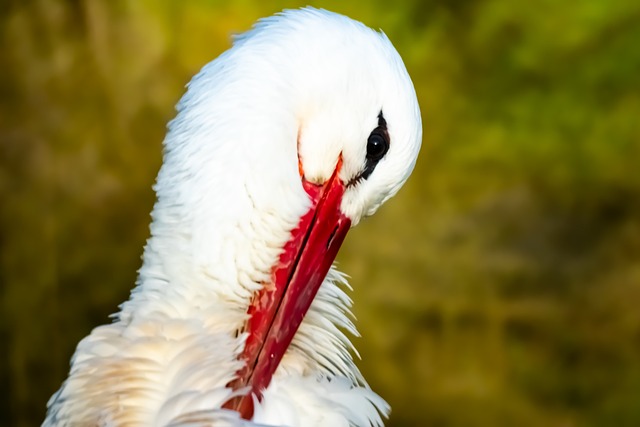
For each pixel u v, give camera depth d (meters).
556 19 12.36
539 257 12.23
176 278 4.62
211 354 4.37
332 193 5.13
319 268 5.00
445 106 12.59
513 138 12.52
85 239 12.17
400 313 11.89
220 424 4.07
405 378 11.70
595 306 12.09
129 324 4.51
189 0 12.53
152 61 12.61
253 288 4.71
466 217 12.35
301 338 4.89
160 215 4.71
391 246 12.11
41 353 11.80
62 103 12.66
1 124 12.55
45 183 12.37
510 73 12.52
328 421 4.51
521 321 12.05
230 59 4.78
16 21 12.91
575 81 12.41
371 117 5.10
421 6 12.48
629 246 12.33
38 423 11.58
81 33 12.77
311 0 12.32
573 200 12.45
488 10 12.48
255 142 4.64
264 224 4.70
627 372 11.88
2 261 12.08
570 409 11.72
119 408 4.23
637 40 12.19
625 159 12.38
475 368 11.82
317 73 4.88
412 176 12.48
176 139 4.72
